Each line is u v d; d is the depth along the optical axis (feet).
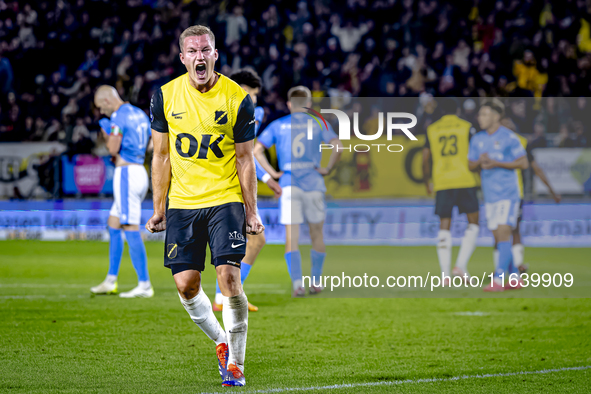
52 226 120.47
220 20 158.81
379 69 153.17
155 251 106.52
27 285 73.15
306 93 65.77
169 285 74.59
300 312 58.95
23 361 39.86
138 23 163.02
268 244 118.52
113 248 66.59
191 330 49.96
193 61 32.30
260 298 66.90
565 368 39.37
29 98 155.02
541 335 49.57
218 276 34.04
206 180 34.12
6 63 158.10
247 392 33.45
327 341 46.88
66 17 167.84
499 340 47.62
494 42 158.51
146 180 66.08
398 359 41.52
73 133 130.21
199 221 34.22
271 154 114.01
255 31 161.27
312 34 162.09
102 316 55.26
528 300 67.21
